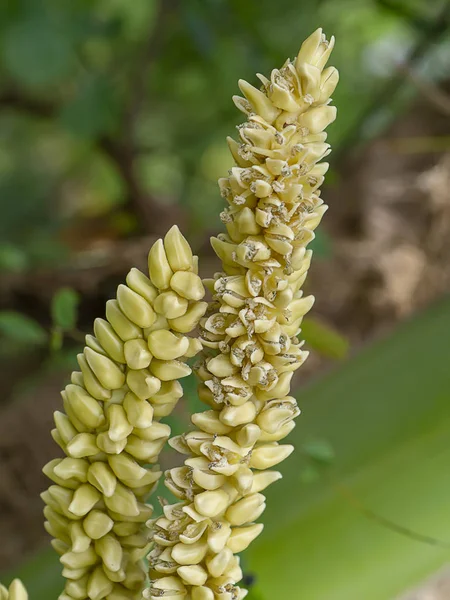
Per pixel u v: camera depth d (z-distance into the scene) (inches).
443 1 20.7
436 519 12.0
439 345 13.3
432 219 18.5
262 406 6.4
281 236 5.9
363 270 18.3
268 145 5.8
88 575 7.3
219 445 6.3
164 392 6.7
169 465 14.0
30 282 19.6
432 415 12.8
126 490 6.9
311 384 13.8
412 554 11.8
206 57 21.2
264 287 6.1
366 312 18.5
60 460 7.2
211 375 6.4
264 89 6.0
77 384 6.9
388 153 19.0
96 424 6.8
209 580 6.6
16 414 18.4
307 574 11.7
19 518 17.2
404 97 20.4
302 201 5.9
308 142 5.9
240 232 6.0
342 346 13.6
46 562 12.8
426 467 12.3
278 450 6.7
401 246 18.5
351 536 11.9
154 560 6.6
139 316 6.4
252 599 10.2
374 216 18.8
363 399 13.1
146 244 19.9
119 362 6.6
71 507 6.9
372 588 11.6
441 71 19.6
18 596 7.2
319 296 18.6
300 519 12.0
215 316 6.3
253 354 6.1
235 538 6.6
